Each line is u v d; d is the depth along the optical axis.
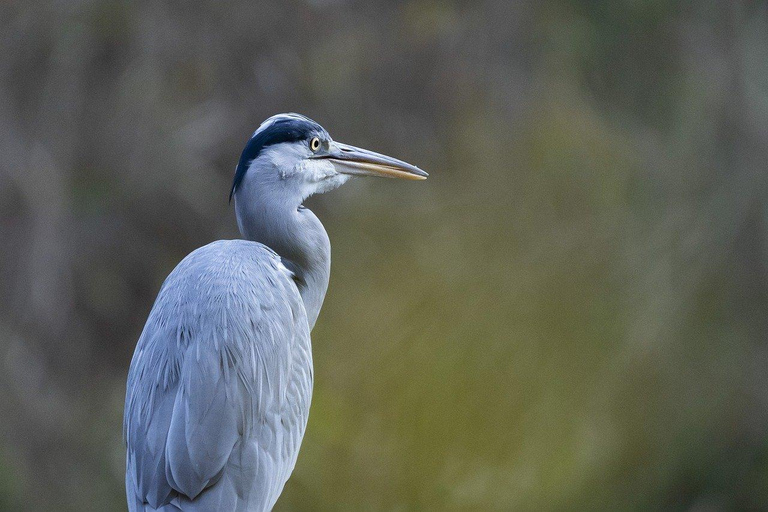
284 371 5.16
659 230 14.88
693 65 15.78
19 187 14.40
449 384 13.73
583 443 13.68
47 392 14.20
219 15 15.02
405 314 14.23
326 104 15.44
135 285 14.95
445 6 16.06
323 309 14.55
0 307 14.12
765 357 14.44
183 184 14.72
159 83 14.84
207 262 5.26
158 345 5.00
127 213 14.84
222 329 4.96
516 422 13.63
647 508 13.84
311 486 13.13
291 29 15.31
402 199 15.41
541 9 16.20
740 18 15.72
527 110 15.79
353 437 13.42
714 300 14.66
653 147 15.60
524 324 14.15
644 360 14.21
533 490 13.43
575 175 15.10
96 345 14.75
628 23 16.17
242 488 4.82
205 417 4.77
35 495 13.55
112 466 14.00
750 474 13.94
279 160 6.01
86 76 14.87
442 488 13.31
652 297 14.47
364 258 14.80
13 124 14.57
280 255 6.00
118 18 14.83
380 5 16.02
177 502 4.66
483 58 16.03
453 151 15.69
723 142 15.34
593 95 16.19
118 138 14.77
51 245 14.34
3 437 13.65
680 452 14.09
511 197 15.09
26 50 14.74
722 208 14.93
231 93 15.07
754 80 15.40
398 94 15.87
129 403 5.04
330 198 15.40
